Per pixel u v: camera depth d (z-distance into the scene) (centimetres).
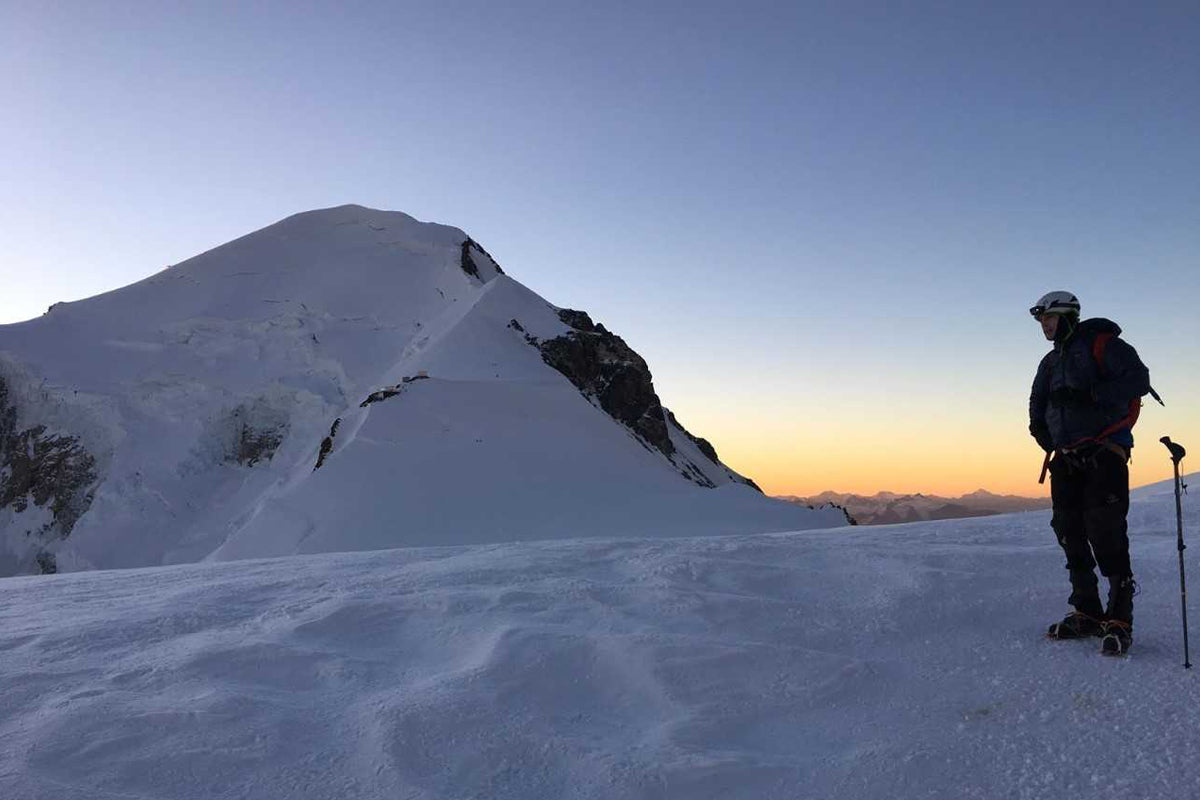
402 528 4322
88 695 412
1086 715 400
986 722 400
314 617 542
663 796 335
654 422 7950
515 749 367
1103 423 504
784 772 354
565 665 456
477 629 518
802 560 691
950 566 656
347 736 378
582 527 4394
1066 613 559
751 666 455
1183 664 452
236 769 345
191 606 602
